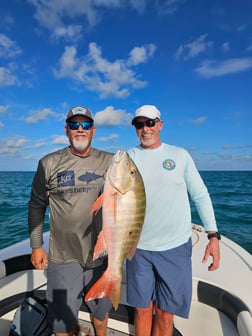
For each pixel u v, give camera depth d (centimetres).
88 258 220
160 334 224
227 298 233
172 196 215
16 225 971
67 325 217
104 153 236
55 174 216
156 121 225
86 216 215
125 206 170
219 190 2319
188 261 220
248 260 305
